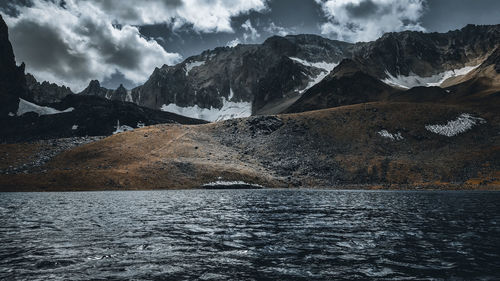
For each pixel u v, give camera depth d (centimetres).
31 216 4034
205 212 4438
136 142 19288
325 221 3488
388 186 15412
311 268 1689
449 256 1956
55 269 1659
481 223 3378
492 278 1528
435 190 13175
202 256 1945
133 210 4772
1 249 2127
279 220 3572
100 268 1683
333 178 17250
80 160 16775
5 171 15375
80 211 4644
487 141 19512
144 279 1495
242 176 16175
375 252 2062
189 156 18000
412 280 1495
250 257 1922
